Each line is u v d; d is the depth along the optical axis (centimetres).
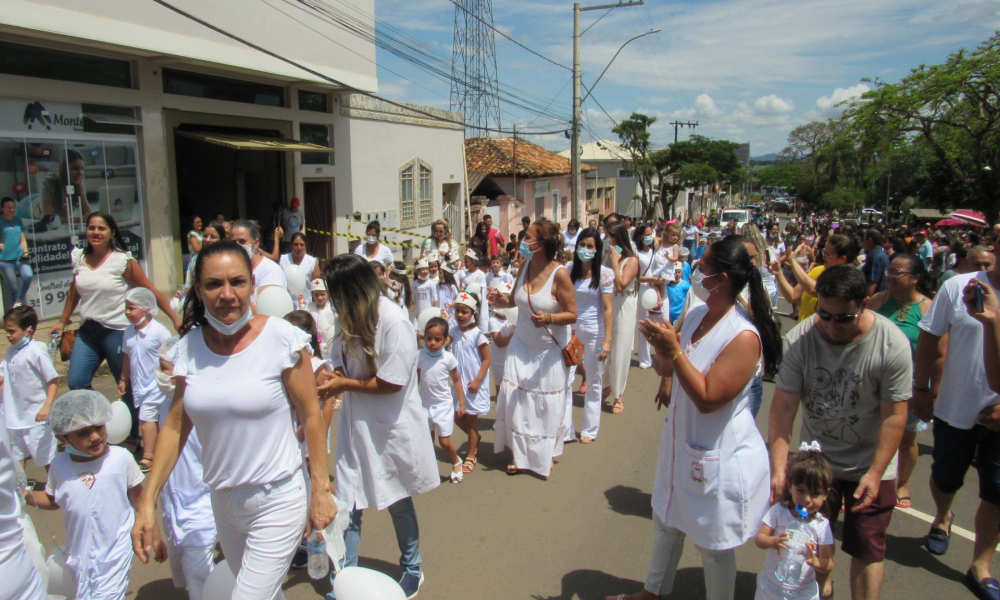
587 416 608
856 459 326
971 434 382
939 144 2594
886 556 419
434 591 371
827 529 305
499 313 660
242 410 253
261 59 1270
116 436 373
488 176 2698
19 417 488
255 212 1609
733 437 297
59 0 915
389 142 1842
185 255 1325
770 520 310
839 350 317
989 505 373
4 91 916
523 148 3225
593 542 428
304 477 279
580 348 521
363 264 339
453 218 2269
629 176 5112
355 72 1602
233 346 259
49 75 977
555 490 507
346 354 341
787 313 1355
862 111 2430
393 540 430
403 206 1939
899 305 484
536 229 493
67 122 1007
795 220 5594
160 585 381
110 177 1080
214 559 400
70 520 325
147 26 1042
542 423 519
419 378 508
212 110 1264
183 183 1661
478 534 437
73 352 553
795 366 329
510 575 388
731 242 295
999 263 364
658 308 453
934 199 3759
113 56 1068
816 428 333
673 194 4925
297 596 366
